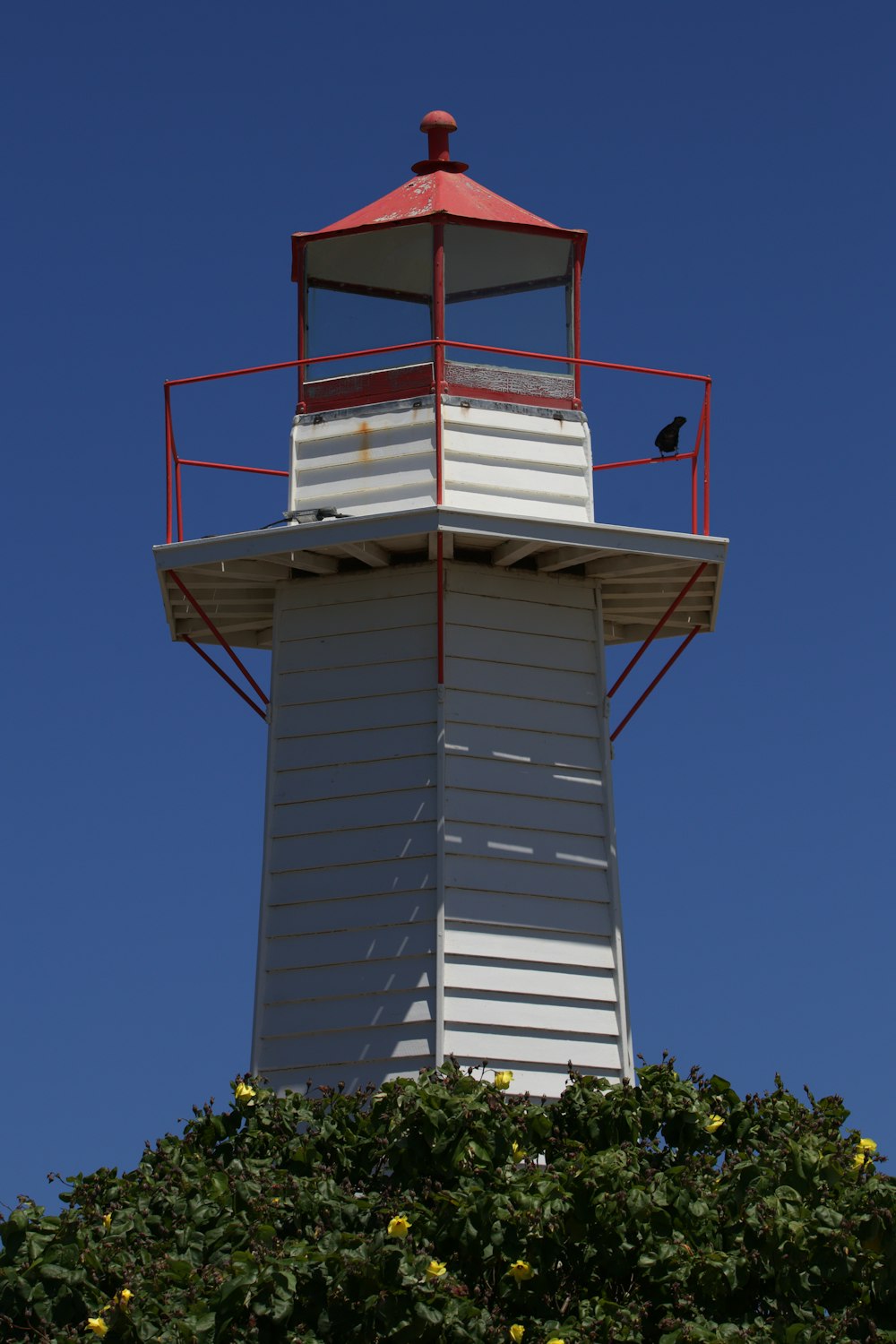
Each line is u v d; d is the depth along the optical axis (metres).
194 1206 15.30
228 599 21.59
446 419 21.05
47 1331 14.45
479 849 19.98
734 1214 15.07
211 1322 14.16
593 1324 14.34
